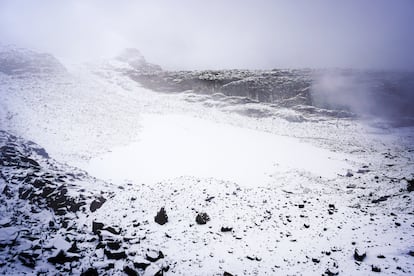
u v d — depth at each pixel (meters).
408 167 29.28
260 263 11.52
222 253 12.29
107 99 62.75
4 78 54.19
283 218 15.63
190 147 42.12
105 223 14.49
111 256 11.18
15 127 35.19
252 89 80.62
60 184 18.27
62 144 35.62
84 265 10.38
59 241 11.53
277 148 45.03
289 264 11.37
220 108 73.25
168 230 14.28
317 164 37.78
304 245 12.84
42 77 61.25
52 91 54.62
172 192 19.16
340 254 11.80
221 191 19.12
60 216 15.17
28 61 65.31
